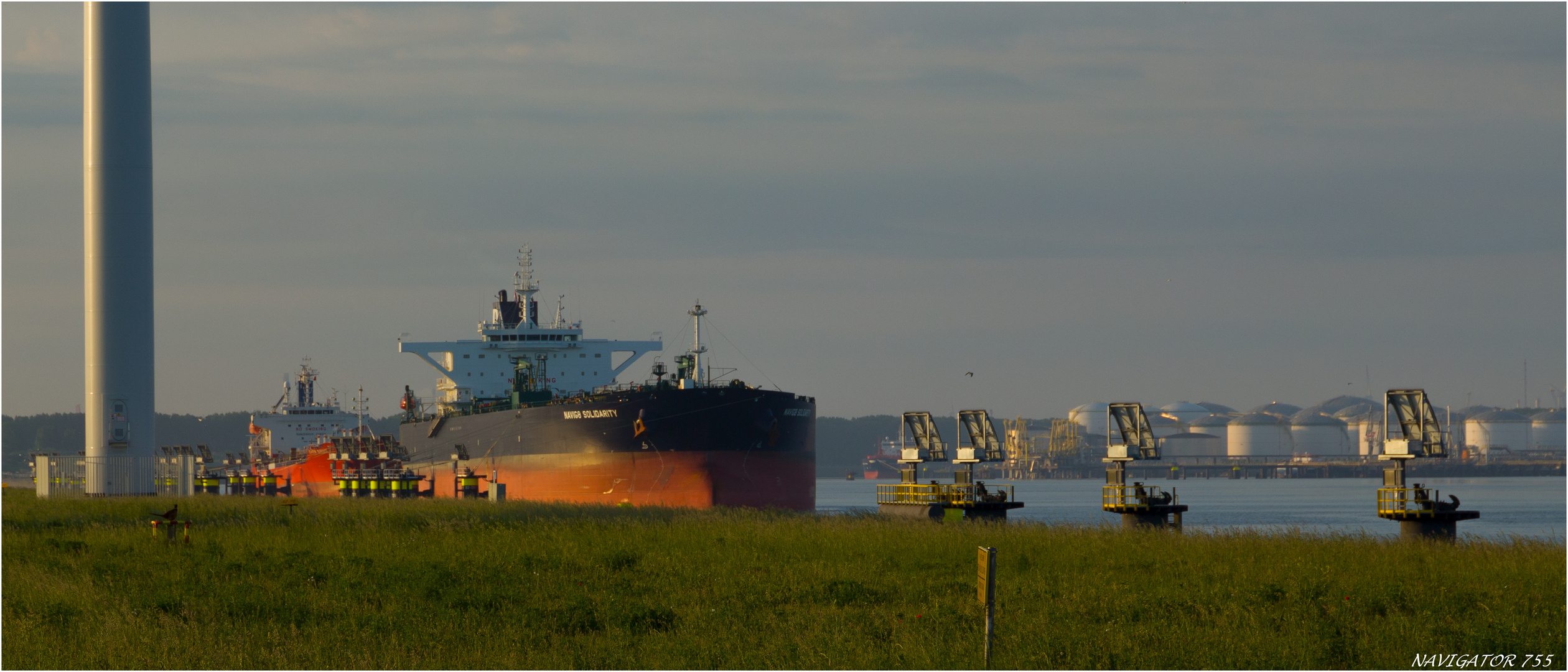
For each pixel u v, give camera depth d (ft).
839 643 192.75
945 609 223.51
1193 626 206.39
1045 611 221.66
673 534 373.61
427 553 322.55
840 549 325.83
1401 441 409.90
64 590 245.04
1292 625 204.23
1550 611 218.79
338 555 319.06
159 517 368.68
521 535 366.63
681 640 200.34
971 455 552.82
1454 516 402.31
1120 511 490.08
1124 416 496.23
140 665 183.01
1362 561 289.53
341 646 195.83
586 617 217.97
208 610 224.33
